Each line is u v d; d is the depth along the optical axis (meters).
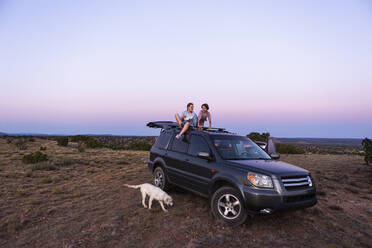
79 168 11.37
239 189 4.18
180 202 5.81
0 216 4.75
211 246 3.60
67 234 3.97
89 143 28.50
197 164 5.28
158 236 3.95
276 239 3.91
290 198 4.09
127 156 17.61
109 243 3.69
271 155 5.79
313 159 17.92
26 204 5.54
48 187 7.41
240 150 5.46
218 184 4.82
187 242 3.75
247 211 4.12
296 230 4.36
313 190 4.43
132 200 6.00
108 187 7.47
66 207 5.39
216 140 5.42
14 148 23.55
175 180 6.05
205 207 5.40
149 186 5.32
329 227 4.57
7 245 3.58
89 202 5.81
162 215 4.90
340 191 7.88
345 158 19.27
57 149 23.66
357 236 4.24
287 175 4.23
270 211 3.97
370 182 9.53
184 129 6.09
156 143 7.32
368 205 6.33
